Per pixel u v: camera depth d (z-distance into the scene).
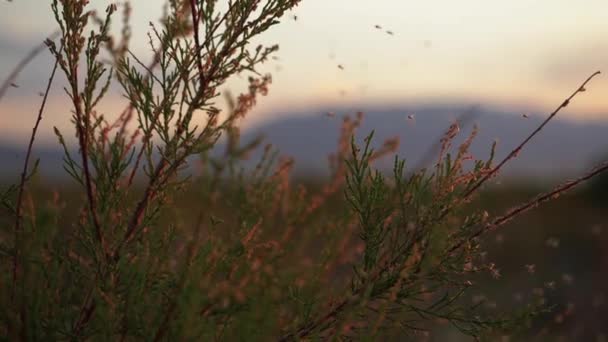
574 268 7.20
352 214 2.44
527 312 2.33
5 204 2.23
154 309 1.96
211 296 1.85
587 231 8.84
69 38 2.21
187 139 2.23
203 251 1.97
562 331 5.18
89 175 2.26
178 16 2.37
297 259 2.46
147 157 2.28
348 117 2.62
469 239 2.21
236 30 2.32
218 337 2.05
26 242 1.82
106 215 2.28
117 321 1.98
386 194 2.26
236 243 2.02
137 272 2.01
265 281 1.90
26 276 1.85
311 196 2.65
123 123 2.44
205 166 1.56
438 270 2.21
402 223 2.22
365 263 2.28
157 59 2.37
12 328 1.89
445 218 2.17
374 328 1.99
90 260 2.31
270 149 2.16
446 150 2.18
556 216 9.95
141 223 2.28
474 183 2.20
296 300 2.21
